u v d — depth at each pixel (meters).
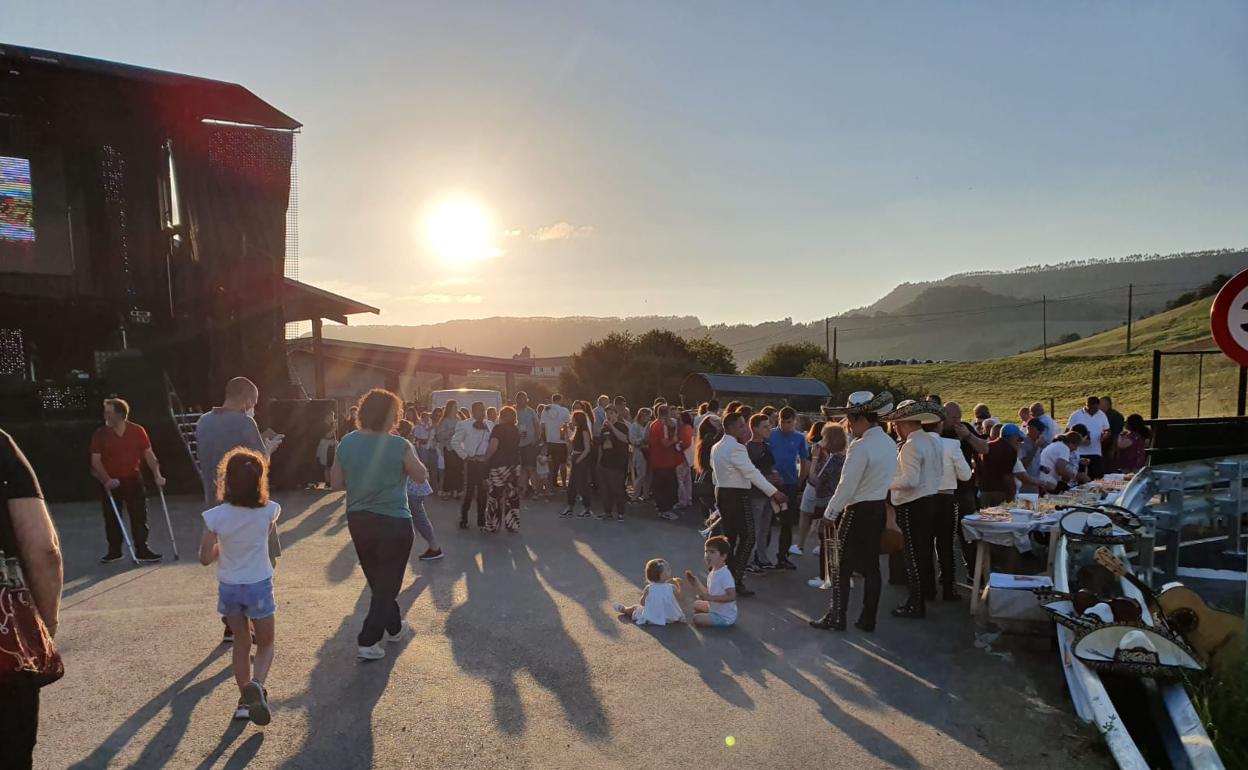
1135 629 4.65
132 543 8.66
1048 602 5.69
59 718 4.61
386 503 5.57
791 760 4.18
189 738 4.36
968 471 7.36
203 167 17.66
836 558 6.50
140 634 6.18
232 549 4.53
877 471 6.26
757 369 60.94
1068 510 6.42
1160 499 7.79
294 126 18.56
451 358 33.47
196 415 15.33
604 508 12.50
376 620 5.56
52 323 16.62
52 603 2.62
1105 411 13.39
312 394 32.50
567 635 6.25
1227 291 5.29
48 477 13.55
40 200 16.09
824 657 5.79
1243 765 3.86
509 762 4.12
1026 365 76.44
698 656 5.79
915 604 6.76
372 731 4.47
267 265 18.41
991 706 4.91
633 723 4.62
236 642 4.55
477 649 5.89
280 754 4.18
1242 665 4.51
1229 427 8.18
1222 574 7.22
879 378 53.25
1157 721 4.40
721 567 6.65
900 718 4.73
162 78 16.22
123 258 16.94
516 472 10.87
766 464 8.66
